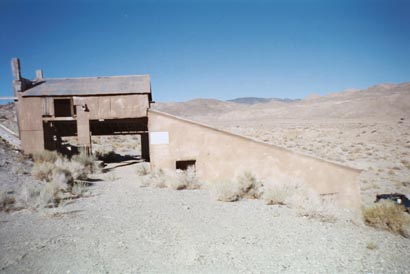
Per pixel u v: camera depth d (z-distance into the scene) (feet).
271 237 26.27
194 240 25.22
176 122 63.46
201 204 38.63
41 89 75.72
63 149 93.66
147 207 36.52
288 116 443.73
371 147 149.18
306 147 152.97
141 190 48.08
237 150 61.26
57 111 96.07
